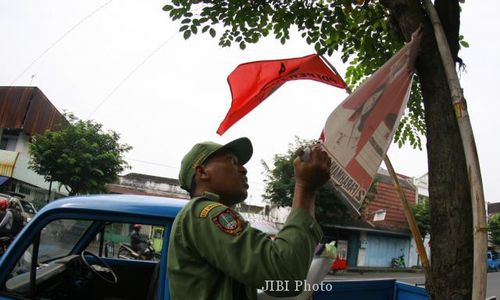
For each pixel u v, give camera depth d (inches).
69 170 708.7
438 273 82.1
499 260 1321.4
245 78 117.6
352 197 66.9
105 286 109.7
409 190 1109.7
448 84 83.4
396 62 80.1
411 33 91.3
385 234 1057.5
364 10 154.9
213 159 61.6
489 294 602.9
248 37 163.5
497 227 1528.1
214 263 50.1
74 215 85.7
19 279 85.4
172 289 53.3
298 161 52.8
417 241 91.0
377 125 73.4
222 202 60.8
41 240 88.0
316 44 157.9
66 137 725.3
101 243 106.6
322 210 816.3
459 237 80.9
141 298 114.7
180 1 155.2
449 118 85.2
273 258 46.6
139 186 1168.2
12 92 900.6
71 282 98.1
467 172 79.9
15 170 797.9
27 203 572.4
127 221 82.9
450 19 94.7
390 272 979.3
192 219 52.3
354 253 991.6
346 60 160.2
